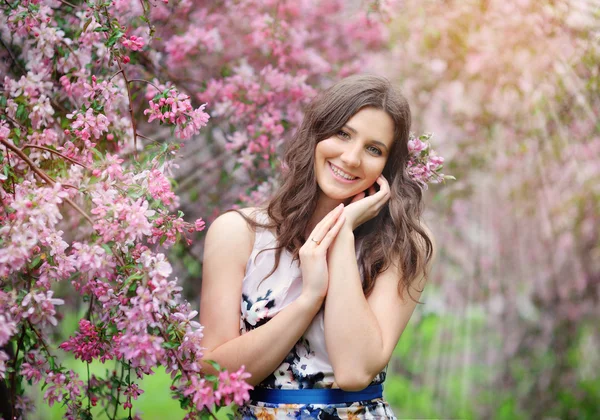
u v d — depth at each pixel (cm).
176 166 188
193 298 352
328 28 369
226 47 326
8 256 150
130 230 156
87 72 216
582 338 443
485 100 371
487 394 455
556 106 357
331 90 185
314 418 176
